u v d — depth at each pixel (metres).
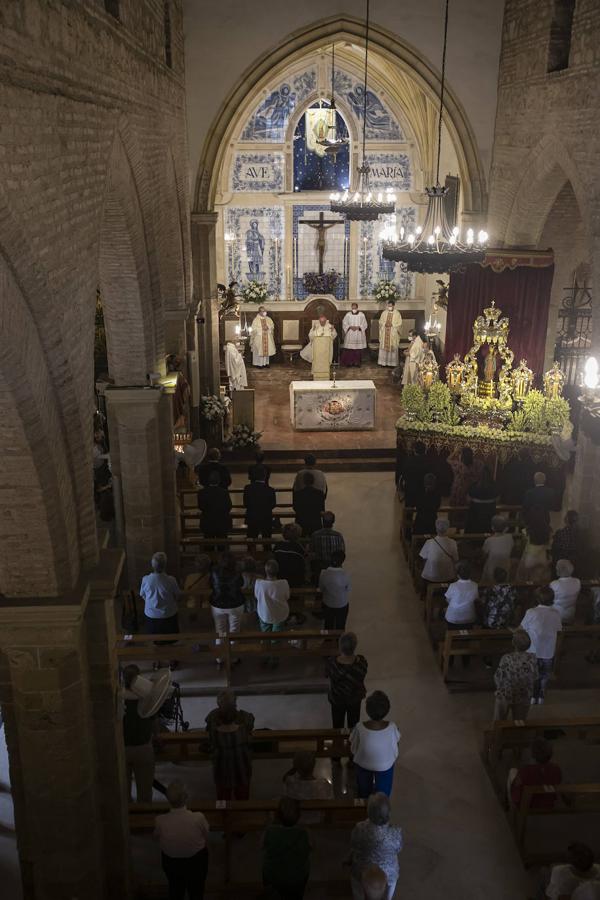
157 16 11.74
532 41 14.27
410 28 15.88
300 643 10.12
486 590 10.13
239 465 17.05
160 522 11.58
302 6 15.73
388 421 19.25
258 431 18.55
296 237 24.08
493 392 14.95
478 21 15.76
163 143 12.13
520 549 12.80
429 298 23.81
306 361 24.61
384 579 12.73
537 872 7.62
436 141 21.69
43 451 5.59
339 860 7.62
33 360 5.37
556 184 14.51
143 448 11.09
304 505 12.59
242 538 12.65
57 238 5.84
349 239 24.14
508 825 8.12
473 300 14.84
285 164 23.44
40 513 5.76
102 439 15.18
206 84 16.12
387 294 23.78
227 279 24.36
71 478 6.23
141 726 7.74
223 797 7.84
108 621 6.55
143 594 10.23
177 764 8.91
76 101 6.45
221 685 10.10
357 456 17.50
